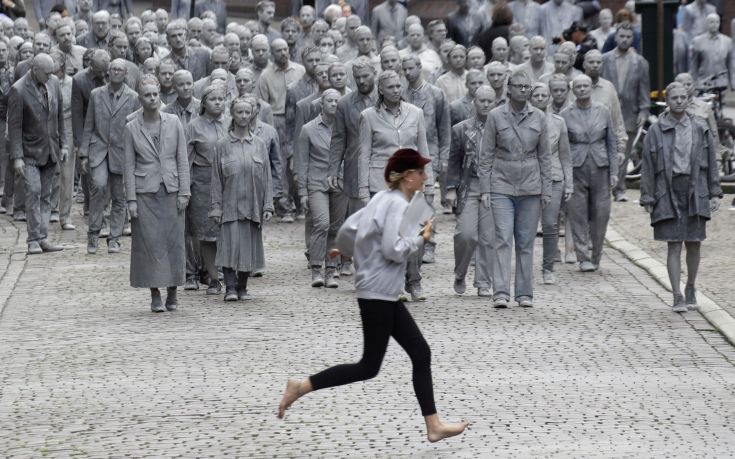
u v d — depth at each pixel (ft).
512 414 76.74
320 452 70.38
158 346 93.40
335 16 200.03
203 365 88.07
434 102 126.72
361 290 71.31
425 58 175.94
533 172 105.19
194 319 102.37
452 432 70.79
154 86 104.83
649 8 167.73
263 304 107.96
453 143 110.42
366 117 107.96
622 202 158.61
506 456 69.36
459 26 209.26
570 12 210.79
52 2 230.68
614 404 78.69
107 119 132.16
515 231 106.01
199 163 111.65
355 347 92.68
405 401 79.51
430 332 97.04
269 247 134.51
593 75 136.26
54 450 71.26
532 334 96.37
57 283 117.50
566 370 86.38
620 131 136.67
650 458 68.95
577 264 125.80
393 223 70.69
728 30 266.98
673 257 103.86
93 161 132.16
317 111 125.70
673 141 103.04
